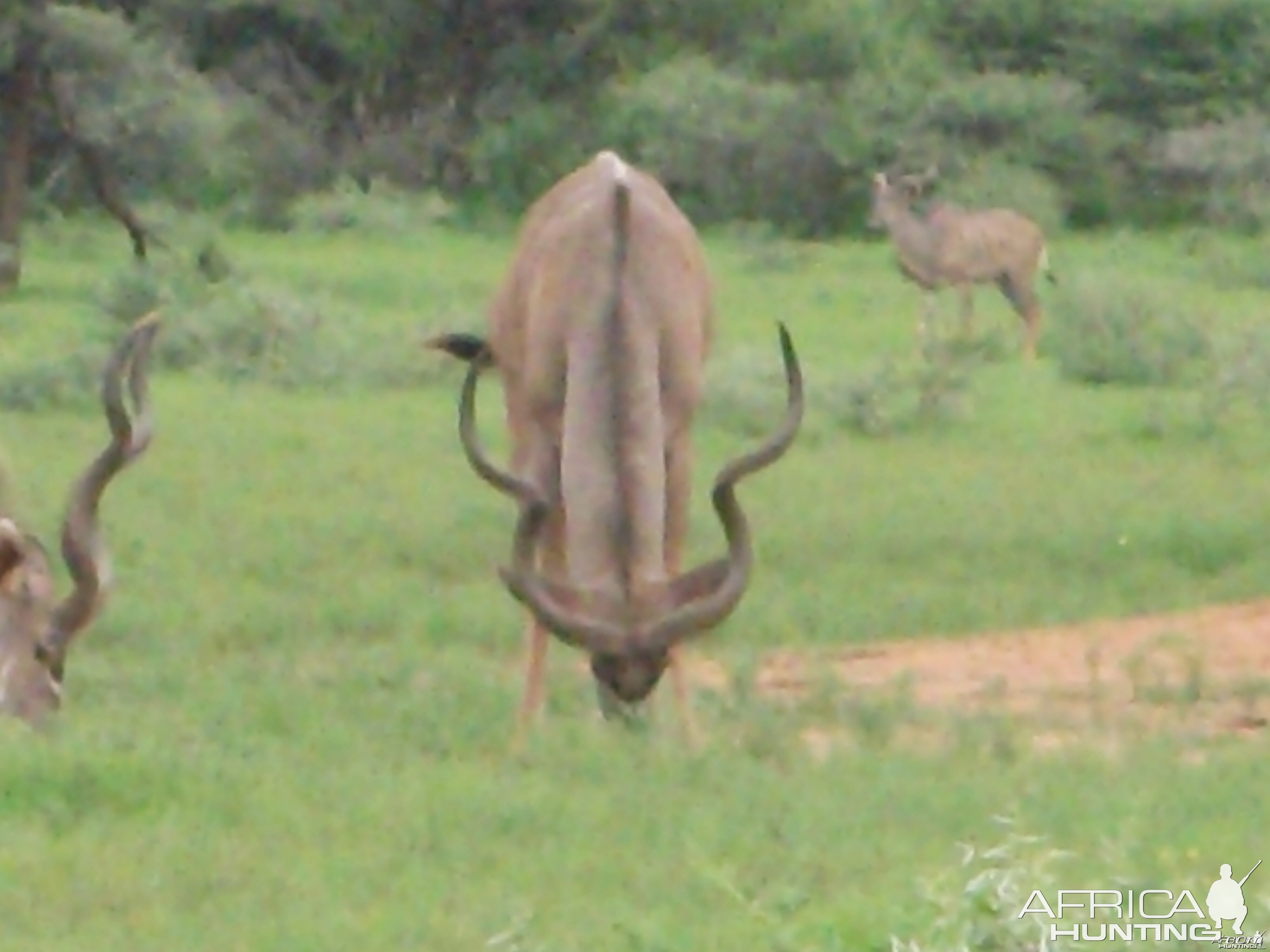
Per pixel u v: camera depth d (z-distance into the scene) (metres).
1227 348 87.81
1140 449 70.88
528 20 158.38
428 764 35.09
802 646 47.53
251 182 152.25
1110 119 166.62
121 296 94.12
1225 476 65.62
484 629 47.34
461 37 159.75
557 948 26.05
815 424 73.31
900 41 169.88
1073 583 52.66
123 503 58.25
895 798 32.94
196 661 43.78
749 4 161.50
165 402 75.62
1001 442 71.88
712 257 136.50
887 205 103.62
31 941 26.28
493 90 160.00
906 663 46.16
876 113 158.12
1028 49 174.88
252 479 61.97
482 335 70.12
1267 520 58.56
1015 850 28.33
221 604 48.31
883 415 73.56
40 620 37.03
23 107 113.62
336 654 45.00
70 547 36.91
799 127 153.75
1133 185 164.38
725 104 154.62
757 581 52.16
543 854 29.97
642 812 32.09
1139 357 87.12
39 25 111.06
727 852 29.92
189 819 31.38
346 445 68.12
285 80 161.38
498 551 54.75
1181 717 40.75
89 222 137.25
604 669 35.84
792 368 36.66
